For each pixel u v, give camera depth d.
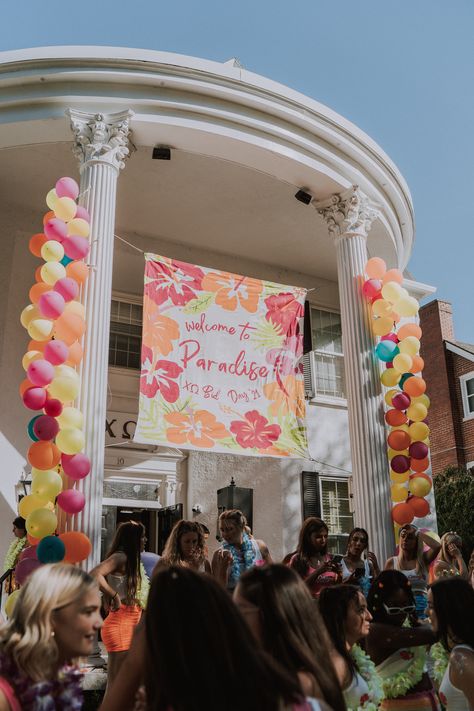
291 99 9.59
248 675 1.81
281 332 10.48
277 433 9.95
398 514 9.11
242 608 2.41
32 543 6.68
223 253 13.52
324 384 13.98
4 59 8.66
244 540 6.51
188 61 8.98
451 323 25.27
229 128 9.41
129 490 11.80
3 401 10.50
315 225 12.55
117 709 2.56
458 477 21.09
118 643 5.50
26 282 11.26
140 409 9.02
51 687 2.28
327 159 10.21
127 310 12.63
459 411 23.81
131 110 8.92
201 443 9.33
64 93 8.85
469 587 3.61
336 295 14.77
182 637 1.84
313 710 1.98
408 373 9.89
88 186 8.58
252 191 11.45
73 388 7.01
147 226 12.53
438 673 4.26
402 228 12.21
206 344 9.80
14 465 10.34
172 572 1.97
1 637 2.35
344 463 13.70
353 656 3.49
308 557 6.35
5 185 11.09
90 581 2.55
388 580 4.16
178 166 10.74
